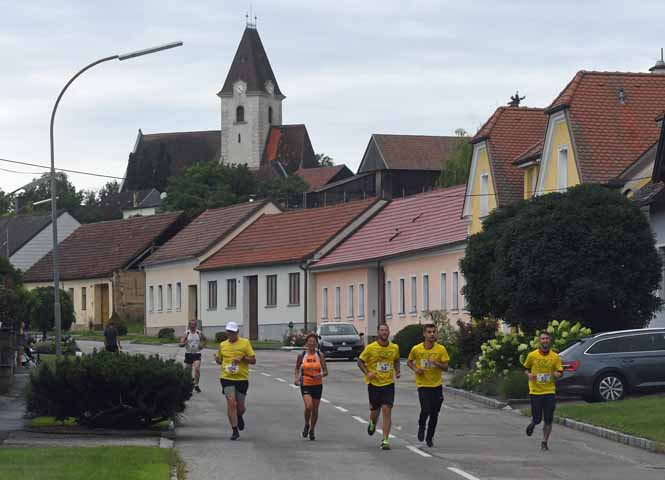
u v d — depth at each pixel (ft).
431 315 183.42
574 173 159.33
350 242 244.63
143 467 60.49
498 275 128.98
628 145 159.22
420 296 207.92
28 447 71.31
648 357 104.06
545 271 124.16
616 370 103.24
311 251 246.68
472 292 140.87
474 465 67.31
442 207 222.48
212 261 277.85
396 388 131.85
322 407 107.14
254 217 287.07
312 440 80.89
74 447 71.15
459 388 127.44
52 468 58.90
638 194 143.33
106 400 83.41
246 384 82.53
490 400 112.16
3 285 131.64
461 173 290.76
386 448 75.00
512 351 124.06
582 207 125.59
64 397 83.15
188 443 78.74
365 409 105.09
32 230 376.27
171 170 643.86
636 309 124.57
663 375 104.01
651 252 125.70
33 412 85.92
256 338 263.08
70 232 381.40
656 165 130.31
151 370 83.15
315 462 68.08
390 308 221.25
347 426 90.74
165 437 80.38
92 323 313.94
